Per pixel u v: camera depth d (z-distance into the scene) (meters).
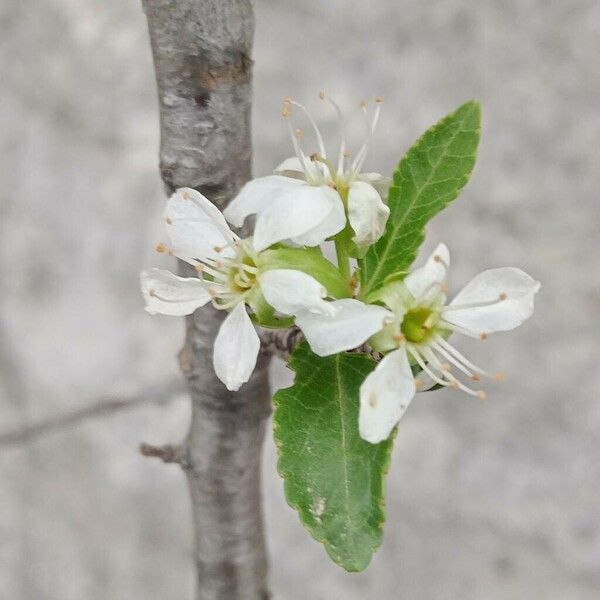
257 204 0.27
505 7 0.58
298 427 0.27
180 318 0.57
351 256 0.27
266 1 0.61
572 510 0.53
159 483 0.56
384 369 0.26
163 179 0.28
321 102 0.58
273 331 0.28
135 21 0.61
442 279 0.27
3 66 0.62
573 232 0.56
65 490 0.57
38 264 0.59
